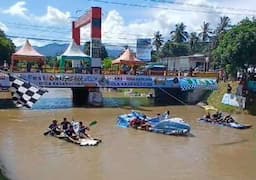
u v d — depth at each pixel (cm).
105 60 8431
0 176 1791
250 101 4634
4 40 8512
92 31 5403
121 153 2456
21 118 3800
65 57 5344
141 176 1972
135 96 6581
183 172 2070
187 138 3025
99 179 1906
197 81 5391
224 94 4978
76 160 2250
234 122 3697
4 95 5362
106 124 3591
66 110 4500
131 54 6094
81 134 2812
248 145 2819
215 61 5184
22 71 4506
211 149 2653
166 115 3481
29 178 1891
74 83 4769
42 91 3300
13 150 2466
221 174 2061
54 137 2897
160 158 2359
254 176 2045
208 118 3881
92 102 5066
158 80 5266
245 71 4922
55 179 1888
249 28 4550
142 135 3095
